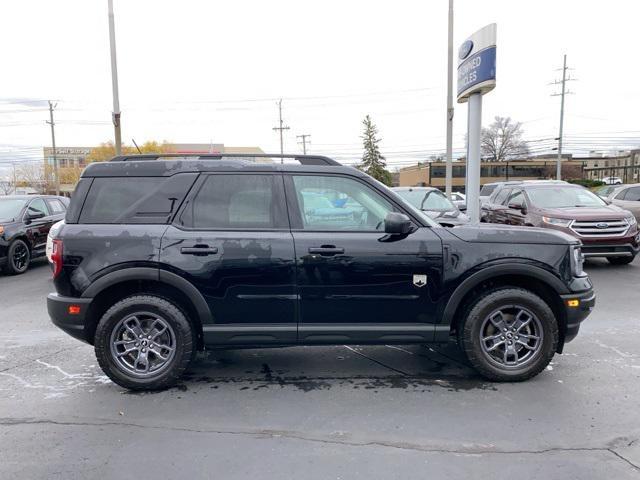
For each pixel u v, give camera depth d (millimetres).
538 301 4094
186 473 2885
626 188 14359
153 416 3648
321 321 4117
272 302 4070
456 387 4145
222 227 4094
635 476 2812
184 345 4090
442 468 2904
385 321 4141
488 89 10977
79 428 3465
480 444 3184
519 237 4141
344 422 3521
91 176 4188
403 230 3902
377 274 4059
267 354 5059
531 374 4180
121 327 4078
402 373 4488
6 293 8508
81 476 2857
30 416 3660
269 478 2822
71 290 4004
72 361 4906
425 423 3488
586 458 3006
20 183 82188
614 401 3814
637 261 10836
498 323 4188
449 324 4141
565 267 4117
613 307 6754
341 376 4434
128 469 2932
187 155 4504
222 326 4086
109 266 3980
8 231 10211
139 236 4016
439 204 10516
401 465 2943
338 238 4066
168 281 3996
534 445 3164
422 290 4086
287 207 4148
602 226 9266
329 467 2930
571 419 3521
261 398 3967
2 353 5172
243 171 4191
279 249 4031
